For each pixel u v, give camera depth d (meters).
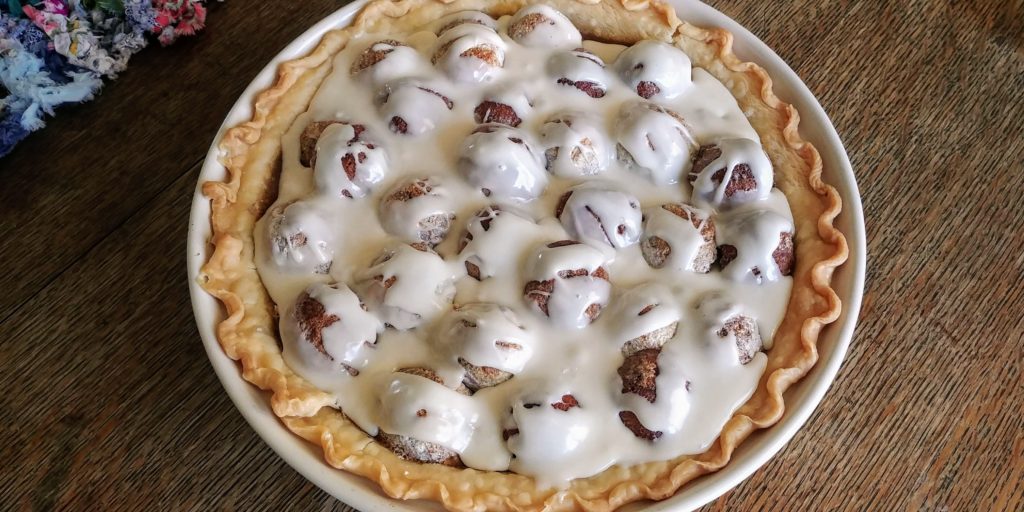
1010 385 0.44
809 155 0.45
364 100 0.46
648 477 0.39
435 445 0.39
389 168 0.44
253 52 0.54
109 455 0.44
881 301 0.46
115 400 0.45
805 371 0.41
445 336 0.40
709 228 0.43
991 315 0.46
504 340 0.40
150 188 0.50
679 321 0.41
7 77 0.51
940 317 0.46
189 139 0.52
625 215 0.42
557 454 0.39
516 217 0.42
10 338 0.46
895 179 0.49
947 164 0.50
